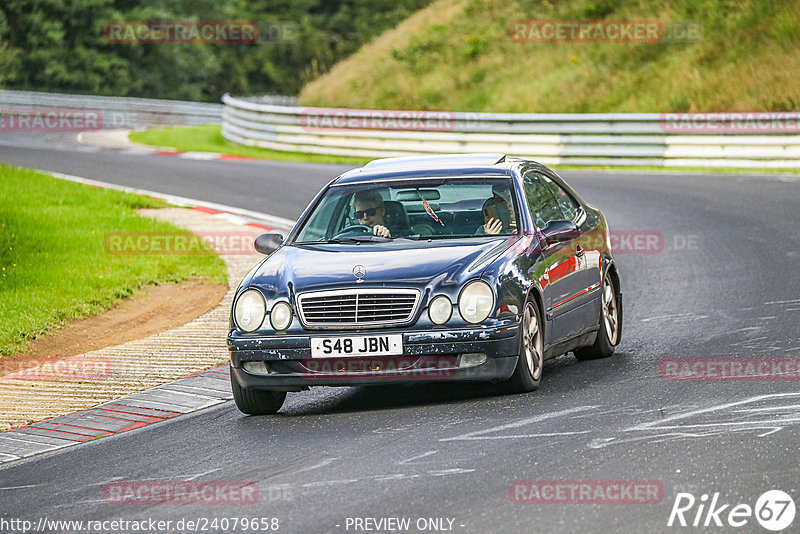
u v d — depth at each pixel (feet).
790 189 210.38
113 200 209.36
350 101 407.23
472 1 443.32
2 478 71.10
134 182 250.16
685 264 146.92
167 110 465.47
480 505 55.01
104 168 276.41
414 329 77.20
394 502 56.65
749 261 144.77
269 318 79.51
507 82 373.40
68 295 132.05
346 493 59.06
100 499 63.00
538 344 82.94
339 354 77.56
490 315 77.36
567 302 88.53
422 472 61.82
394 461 64.69
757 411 71.10
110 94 582.76
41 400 93.15
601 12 388.78
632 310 120.98
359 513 55.36
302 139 328.29
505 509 54.13
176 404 89.40
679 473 58.34
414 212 87.97
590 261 94.79
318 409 83.56
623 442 65.21
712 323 108.99
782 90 303.07
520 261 81.51
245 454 70.59
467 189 89.30
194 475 66.54
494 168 91.25
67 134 394.73
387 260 80.74
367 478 61.57
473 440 68.03
